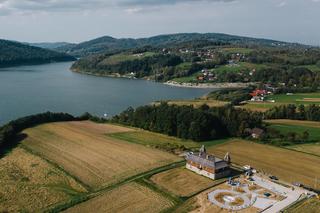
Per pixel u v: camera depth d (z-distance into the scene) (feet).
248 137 441.27
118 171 322.75
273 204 255.91
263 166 342.64
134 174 314.14
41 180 303.48
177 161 347.56
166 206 253.03
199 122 433.89
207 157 316.81
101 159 354.33
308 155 377.71
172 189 281.33
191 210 245.45
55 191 280.92
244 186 287.07
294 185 293.23
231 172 320.50
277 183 296.10
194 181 297.53
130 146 398.42
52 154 370.12
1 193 276.62
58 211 246.47
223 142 426.92
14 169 329.52
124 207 252.01
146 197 267.59
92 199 265.13
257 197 267.39
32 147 392.88
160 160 350.84
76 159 354.54
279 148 402.52
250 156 373.20
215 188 282.77
